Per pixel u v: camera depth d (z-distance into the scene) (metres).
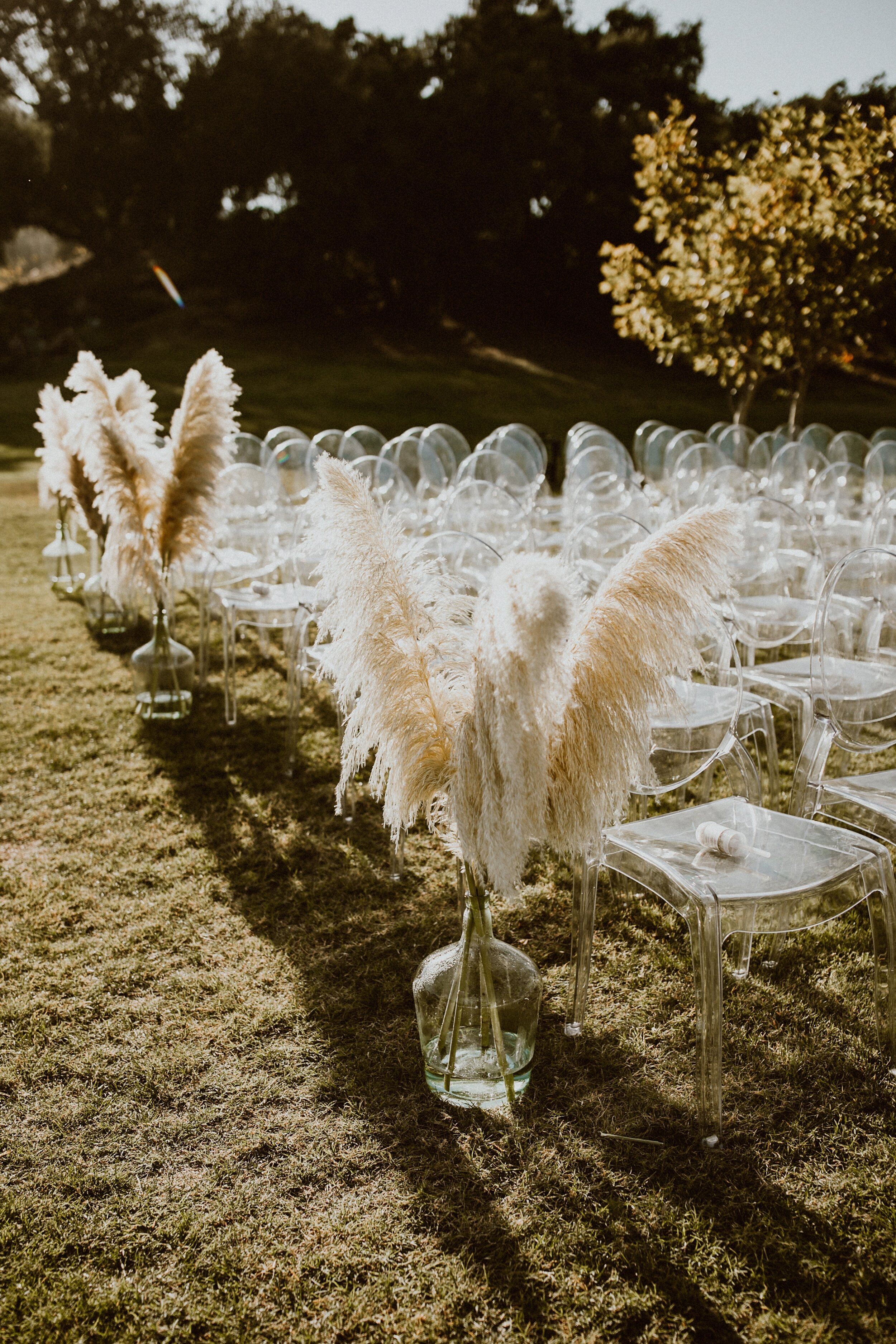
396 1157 1.93
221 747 4.02
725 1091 2.12
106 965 2.55
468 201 26.33
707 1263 1.69
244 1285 1.67
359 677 1.84
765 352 10.43
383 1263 1.70
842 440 8.37
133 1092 2.10
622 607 1.74
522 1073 2.08
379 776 1.93
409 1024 2.33
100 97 28.42
